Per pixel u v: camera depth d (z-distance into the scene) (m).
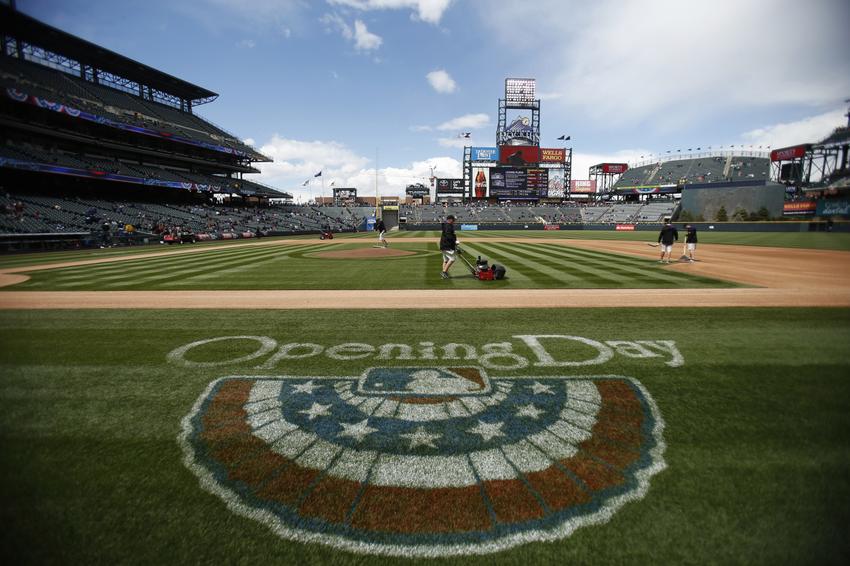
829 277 11.81
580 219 75.81
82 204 39.03
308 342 5.73
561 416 3.58
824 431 3.27
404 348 5.45
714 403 3.77
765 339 5.66
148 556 2.17
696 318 6.91
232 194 58.47
